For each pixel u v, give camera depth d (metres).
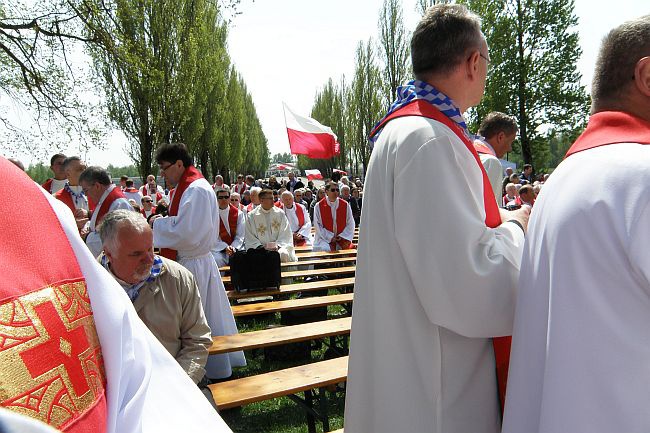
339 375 2.99
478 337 1.24
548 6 23.39
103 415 0.62
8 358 0.51
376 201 1.41
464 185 1.25
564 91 23.89
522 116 24.64
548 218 1.07
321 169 59.38
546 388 1.01
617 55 1.11
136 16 13.81
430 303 1.21
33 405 0.52
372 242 1.42
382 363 1.35
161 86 16.66
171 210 3.95
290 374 3.02
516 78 24.44
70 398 0.56
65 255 0.65
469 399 1.29
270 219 7.42
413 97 1.43
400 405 1.31
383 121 1.53
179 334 2.78
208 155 34.56
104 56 12.04
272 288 5.55
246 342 3.51
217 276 4.05
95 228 4.09
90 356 0.63
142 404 0.73
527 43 24.22
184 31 17.33
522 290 1.15
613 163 0.97
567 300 0.98
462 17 1.38
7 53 10.05
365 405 1.44
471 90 1.43
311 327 3.90
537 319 1.08
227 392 2.76
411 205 1.24
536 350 1.07
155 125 17.28
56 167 5.54
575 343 0.96
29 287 0.57
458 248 1.18
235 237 7.36
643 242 0.89
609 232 0.94
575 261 0.97
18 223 0.60
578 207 0.98
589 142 1.08
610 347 0.93
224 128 37.62
